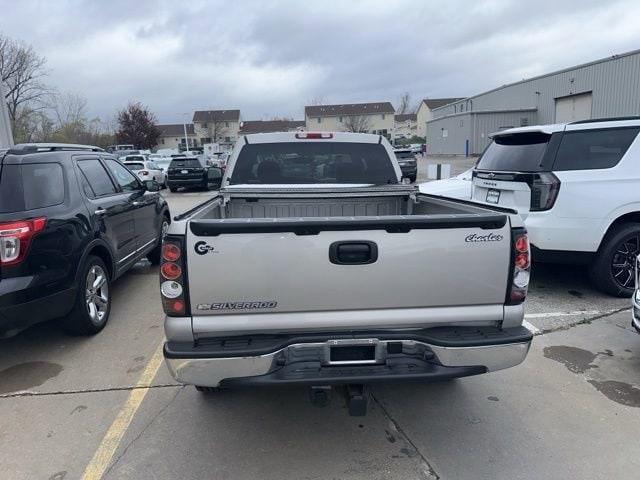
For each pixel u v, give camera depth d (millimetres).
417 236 2676
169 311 2650
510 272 2791
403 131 109312
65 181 4727
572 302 5598
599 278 5617
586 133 5395
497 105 43938
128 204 6066
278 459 2990
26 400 3730
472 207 3381
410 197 4691
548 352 4371
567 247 5398
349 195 4637
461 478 2793
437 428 3283
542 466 2885
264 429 3305
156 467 2938
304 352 2723
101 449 3119
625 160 5344
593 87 30547
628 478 2775
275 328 2697
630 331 4789
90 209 4930
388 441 3152
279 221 2588
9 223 3877
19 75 45906
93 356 4477
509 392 3721
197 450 3092
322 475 2838
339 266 2652
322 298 2684
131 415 3500
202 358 2598
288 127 95938
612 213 5301
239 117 96438
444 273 2727
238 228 2576
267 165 4973
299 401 3652
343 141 4938
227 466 2932
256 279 2629
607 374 3969
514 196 5645
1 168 4090
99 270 5055
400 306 2754
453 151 45969
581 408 3490
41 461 3016
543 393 3697
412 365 2766
